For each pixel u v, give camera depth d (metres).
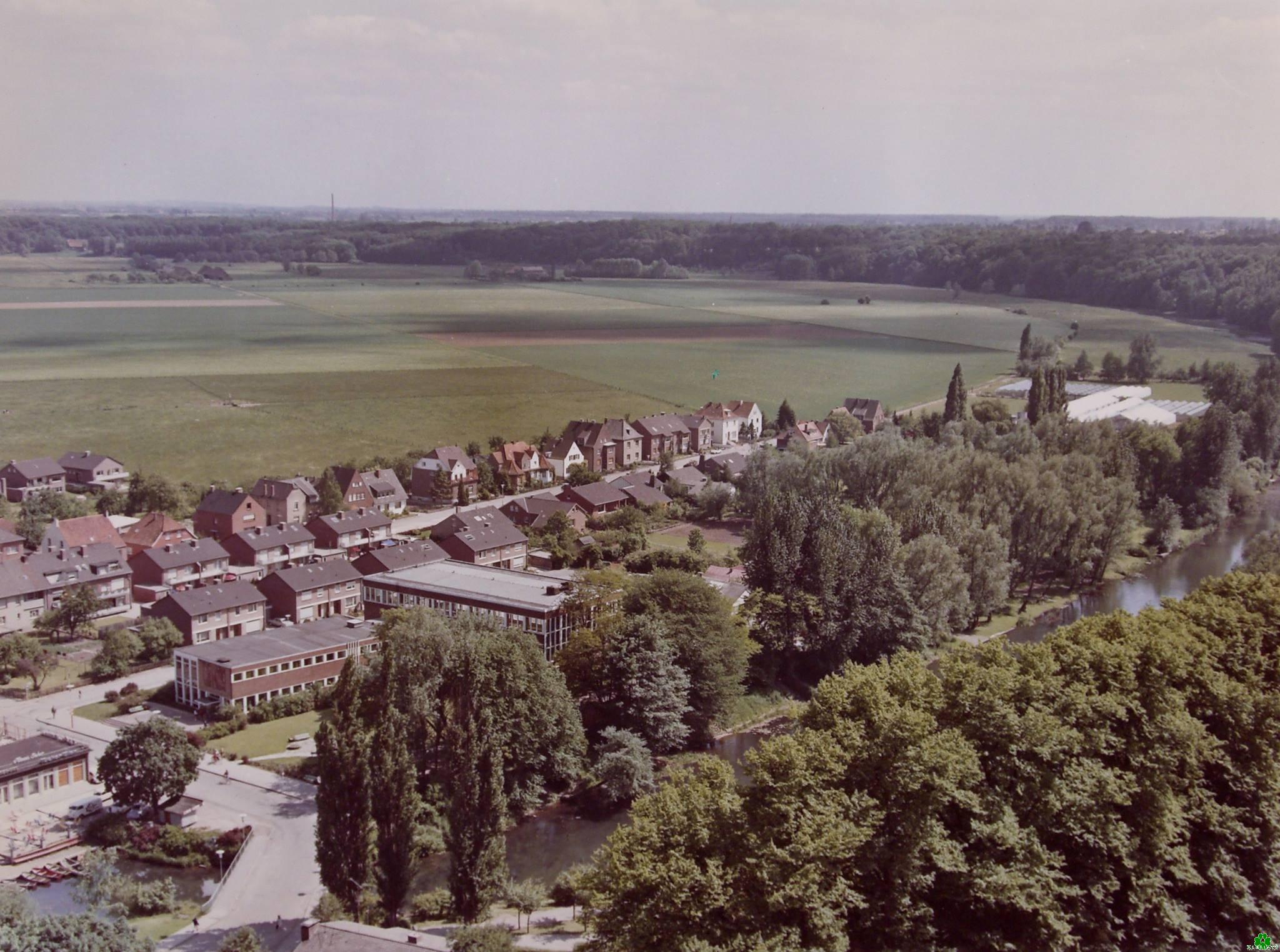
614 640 133.12
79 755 119.56
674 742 131.38
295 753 127.75
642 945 73.69
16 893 87.31
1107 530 198.25
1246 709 98.00
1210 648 108.62
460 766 93.19
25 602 165.00
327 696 141.38
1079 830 85.81
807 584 157.88
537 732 119.62
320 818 92.94
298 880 101.31
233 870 102.88
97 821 111.06
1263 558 167.38
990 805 85.62
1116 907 89.94
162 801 113.50
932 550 165.50
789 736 88.19
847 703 93.06
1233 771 96.00
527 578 164.88
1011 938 83.12
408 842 92.12
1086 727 92.56
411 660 116.19
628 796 122.56
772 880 75.06
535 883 100.00
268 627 165.62
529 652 123.12
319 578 172.62
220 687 137.25
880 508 199.25
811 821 78.31
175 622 158.62
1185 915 87.38
